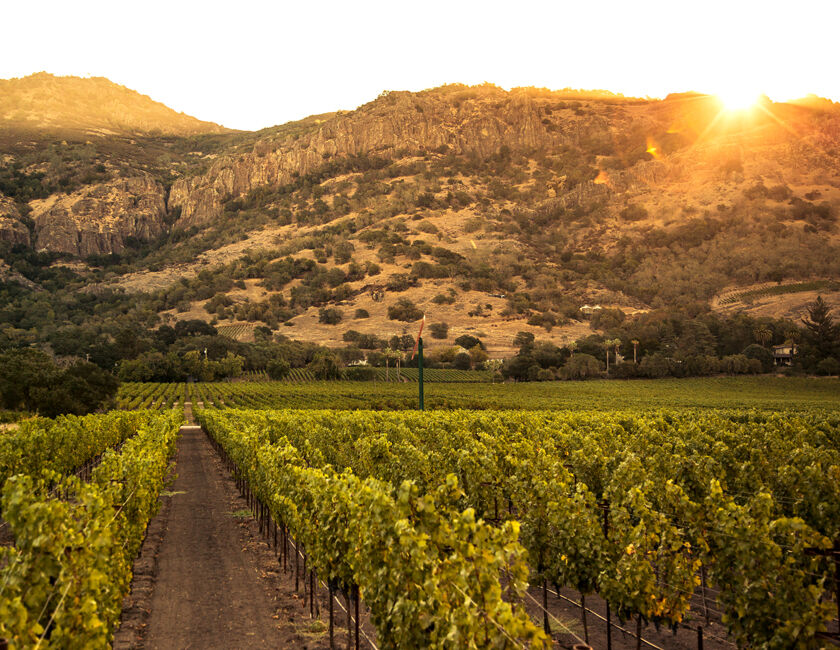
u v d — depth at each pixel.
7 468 23.28
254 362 155.75
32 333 191.50
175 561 16.16
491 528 7.55
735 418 48.88
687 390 110.81
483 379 143.25
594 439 24.53
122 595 10.94
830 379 122.38
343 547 10.49
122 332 154.25
